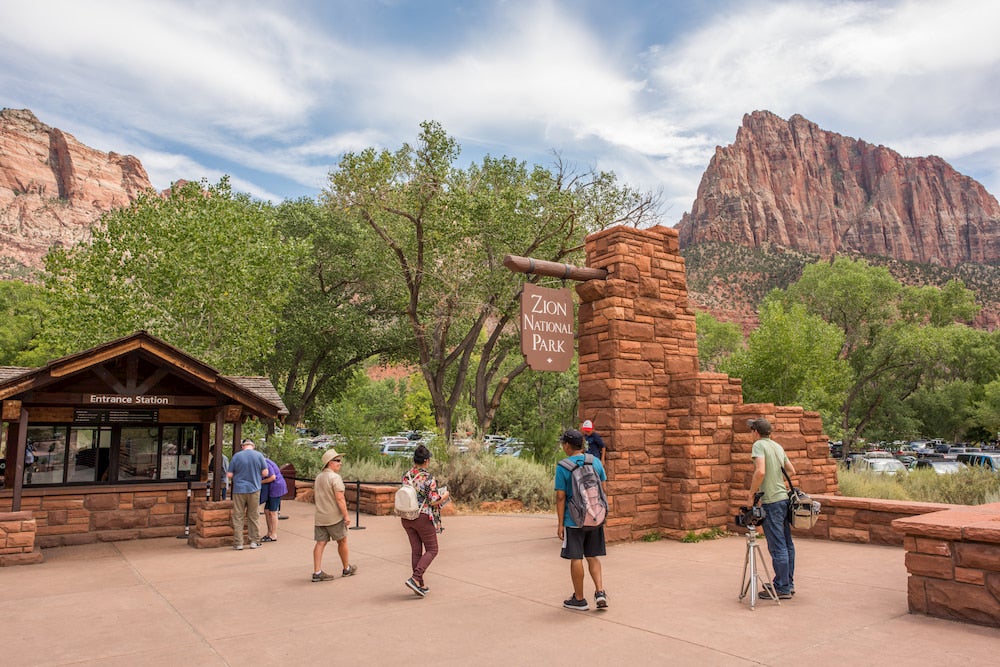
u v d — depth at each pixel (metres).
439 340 29.02
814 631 5.31
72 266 22.34
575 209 26.50
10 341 45.06
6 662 4.73
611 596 6.64
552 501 16.33
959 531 5.58
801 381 32.06
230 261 22.03
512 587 7.12
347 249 33.28
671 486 10.98
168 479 11.81
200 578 7.87
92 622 5.84
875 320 46.84
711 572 7.91
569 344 11.27
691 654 4.75
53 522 10.67
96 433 11.36
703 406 11.10
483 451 18.34
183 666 4.61
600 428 10.98
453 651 4.88
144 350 10.61
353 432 23.83
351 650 4.93
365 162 24.58
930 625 5.47
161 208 23.47
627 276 11.32
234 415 11.66
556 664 4.57
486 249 27.12
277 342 33.50
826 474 12.35
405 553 9.46
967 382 51.91
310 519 13.80
